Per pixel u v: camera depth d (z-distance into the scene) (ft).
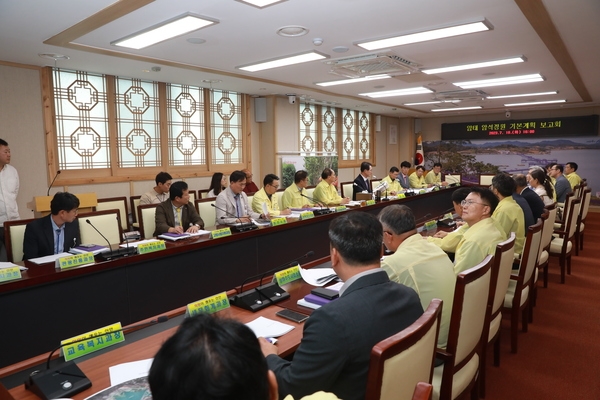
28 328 6.34
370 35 11.89
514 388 7.39
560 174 20.39
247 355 1.73
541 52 14.12
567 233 12.94
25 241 8.61
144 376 3.81
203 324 1.82
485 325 6.49
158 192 14.93
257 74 17.62
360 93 23.25
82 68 15.66
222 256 9.48
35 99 15.07
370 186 21.57
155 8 9.49
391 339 3.03
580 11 10.07
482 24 10.75
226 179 20.61
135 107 18.12
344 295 3.93
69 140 16.11
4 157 12.46
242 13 9.95
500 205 9.83
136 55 13.85
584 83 20.26
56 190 15.83
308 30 11.35
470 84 20.43
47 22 10.30
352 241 4.05
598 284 13.07
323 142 28.27
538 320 10.43
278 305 5.69
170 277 8.41
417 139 37.27
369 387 2.93
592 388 7.39
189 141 20.30
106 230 10.66
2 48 12.65
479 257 6.97
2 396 3.20
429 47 13.34
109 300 7.39
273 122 23.47
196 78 18.10
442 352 5.22
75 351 4.33
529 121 32.45
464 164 35.55
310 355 3.50
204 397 1.61
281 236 11.05
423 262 5.60
